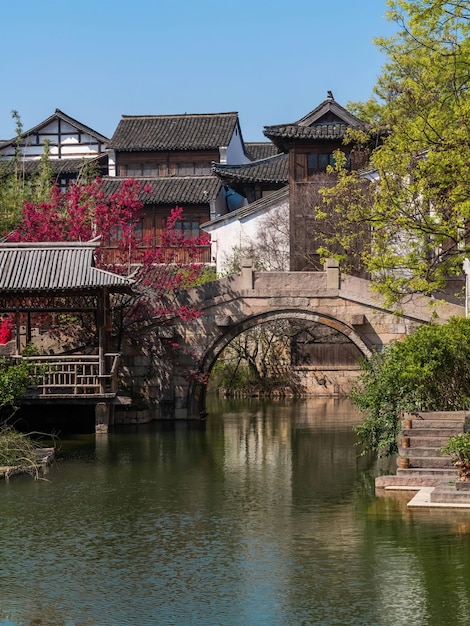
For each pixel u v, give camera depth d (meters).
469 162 22.20
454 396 23.44
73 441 30.50
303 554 16.11
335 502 20.30
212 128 60.88
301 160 46.47
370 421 24.28
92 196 39.16
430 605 13.53
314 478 23.45
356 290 35.12
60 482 23.08
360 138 29.92
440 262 25.53
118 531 18.00
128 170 60.34
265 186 53.81
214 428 33.97
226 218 50.88
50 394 29.91
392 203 23.88
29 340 33.16
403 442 20.94
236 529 18.00
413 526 17.42
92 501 20.80
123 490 22.00
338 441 30.44
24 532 17.98
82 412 33.78
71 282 29.73
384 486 20.75
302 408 41.72
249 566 15.52
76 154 63.66
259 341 48.72
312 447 29.09
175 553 16.39
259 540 17.12
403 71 31.28
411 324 34.84
